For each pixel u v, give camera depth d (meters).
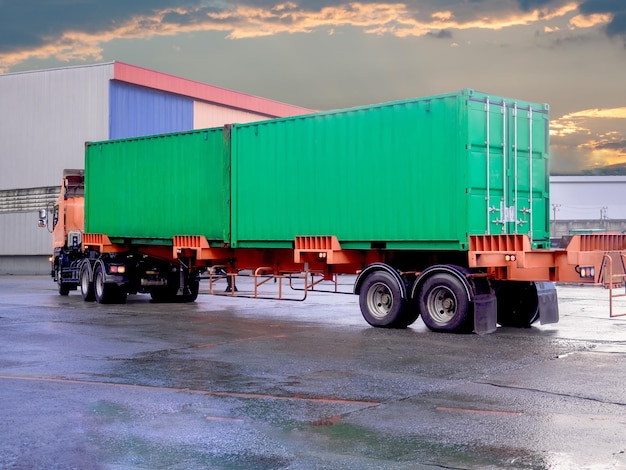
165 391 8.59
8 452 6.14
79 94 42.53
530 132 15.05
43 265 45.09
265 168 17.27
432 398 8.12
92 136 42.16
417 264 15.49
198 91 45.88
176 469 5.66
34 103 44.03
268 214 17.22
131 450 6.18
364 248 15.45
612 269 14.28
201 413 7.48
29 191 44.91
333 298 23.31
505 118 14.52
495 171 14.34
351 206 15.60
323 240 15.91
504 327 15.06
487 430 6.71
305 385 8.91
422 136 14.49
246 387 8.81
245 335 13.78
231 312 18.50
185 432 6.73
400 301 14.70
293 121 16.67
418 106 14.56
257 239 17.42
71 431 6.78
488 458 5.86
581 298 22.80
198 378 9.41
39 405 7.86
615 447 6.13
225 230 18.09
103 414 7.45
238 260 18.91
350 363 10.52
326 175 16.05
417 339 13.13
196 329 14.76
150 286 21.00
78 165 42.72
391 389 8.64
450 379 9.24
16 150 44.78
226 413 7.47
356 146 15.52
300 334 13.91
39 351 11.80
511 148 14.68
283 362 10.64
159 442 6.41
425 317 14.32
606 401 7.90
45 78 43.69
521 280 14.27
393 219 14.91
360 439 6.45
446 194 14.16
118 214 21.47
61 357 11.19
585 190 69.31
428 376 9.46
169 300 22.28
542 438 6.43
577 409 7.54
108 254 21.84
